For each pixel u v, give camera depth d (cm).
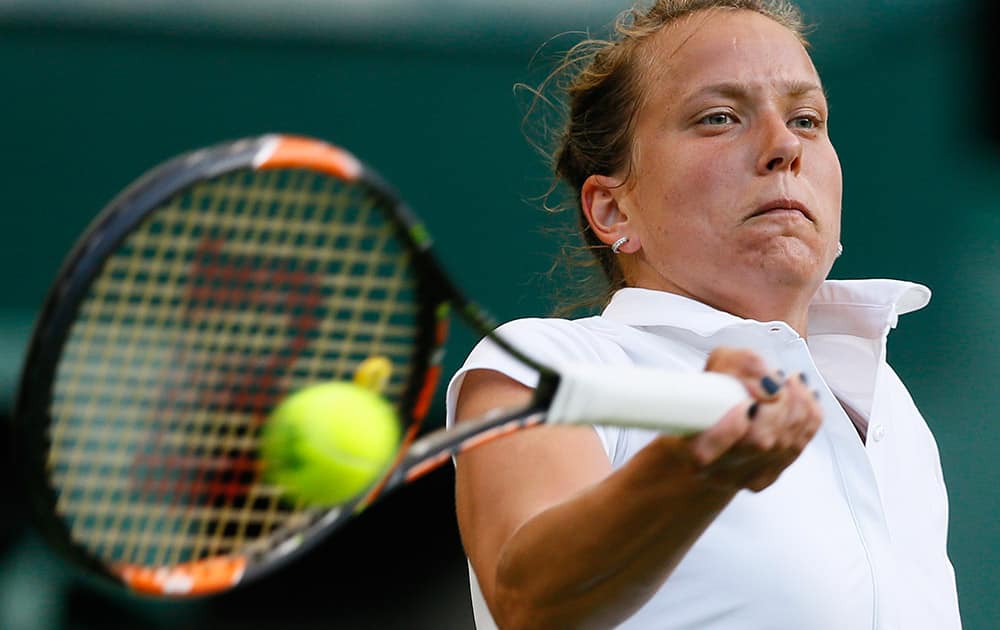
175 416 670
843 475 902
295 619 2266
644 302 964
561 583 704
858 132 2066
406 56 1988
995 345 2023
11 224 1897
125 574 616
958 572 1955
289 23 1955
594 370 675
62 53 1912
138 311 645
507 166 2003
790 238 945
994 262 2050
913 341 2036
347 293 1708
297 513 681
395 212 656
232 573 641
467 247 1983
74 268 570
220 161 596
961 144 2075
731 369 679
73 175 1911
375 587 2270
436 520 2269
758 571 830
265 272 672
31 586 2006
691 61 984
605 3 2019
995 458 1989
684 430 656
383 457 676
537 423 689
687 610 827
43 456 571
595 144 1041
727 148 955
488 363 866
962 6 2062
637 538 684
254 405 681
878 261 2050
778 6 1082
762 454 666
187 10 1931
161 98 1933
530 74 2016
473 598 928
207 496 700
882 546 890
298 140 623
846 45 2067
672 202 966
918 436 1038
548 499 788
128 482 646
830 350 1041
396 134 1980
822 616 834
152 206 582
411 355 697
